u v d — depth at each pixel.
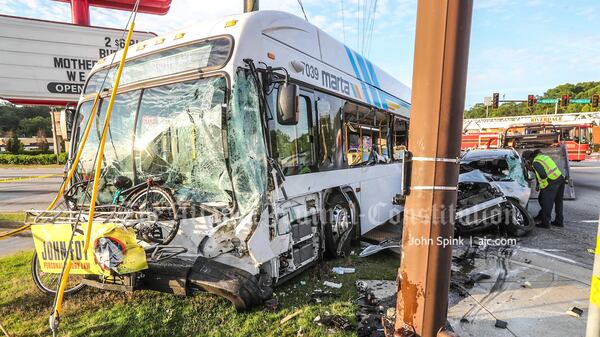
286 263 4.14
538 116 45.19
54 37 9.02
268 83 3.71
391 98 7.72
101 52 9.46
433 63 2.56
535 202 10.36
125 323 3.51
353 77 6.06
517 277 4.65
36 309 3.89
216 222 3.50
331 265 5.14
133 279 3.33
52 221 3.49
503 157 8.05
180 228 3.60
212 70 3.57
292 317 3.56
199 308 3.78
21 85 8.84
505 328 3.38
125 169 4.09
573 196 10.91
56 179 21.20
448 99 2.56
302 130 4.46
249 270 3.50
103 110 4.33
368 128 6.47
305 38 4.72
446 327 2.86
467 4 2.50
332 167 5.16
